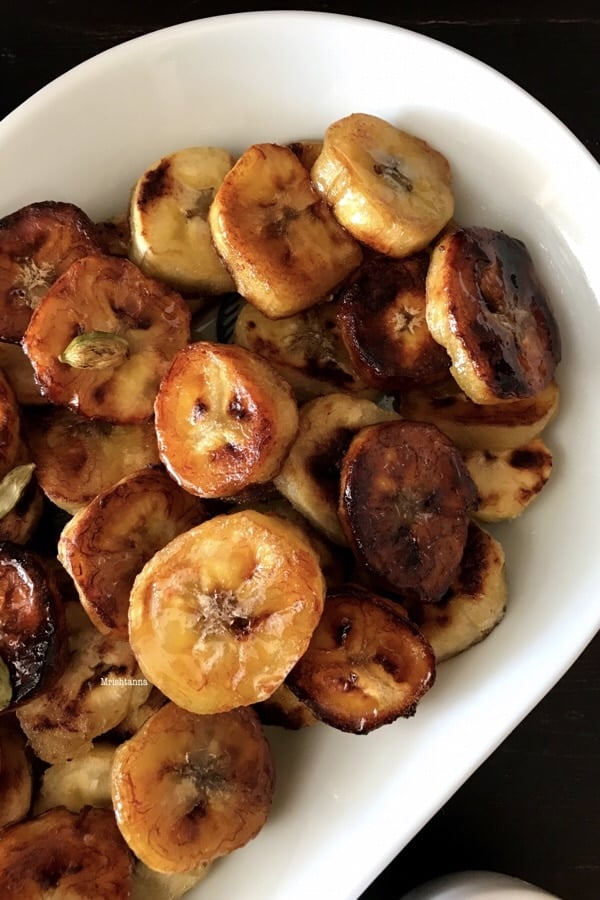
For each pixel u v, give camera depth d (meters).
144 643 0.29
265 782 0.31
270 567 0.29
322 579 0.29
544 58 0.35
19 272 0.32
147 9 0.36
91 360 0.31
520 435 0.32
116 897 0.31
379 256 0.32
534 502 0.32
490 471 0.32
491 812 0.35
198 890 0.32
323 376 0.33
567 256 0.32
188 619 0.29
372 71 0.32
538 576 0.32
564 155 0.31
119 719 0.32
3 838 0.31
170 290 0.32
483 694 0.31
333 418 0.31
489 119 0.32
